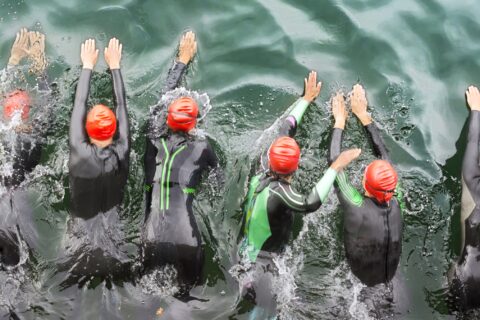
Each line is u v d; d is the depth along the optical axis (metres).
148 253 5.35
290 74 6.80
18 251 5.54
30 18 7.05
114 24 7.06
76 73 6.71
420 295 5.55
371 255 5.30
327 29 7.10
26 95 6.37
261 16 7.17
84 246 5.45
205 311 5.36
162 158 5.61
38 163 6.02
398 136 6.49
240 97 6.66
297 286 5.51
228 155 6.29
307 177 6.19
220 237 5.81
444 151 6.40
